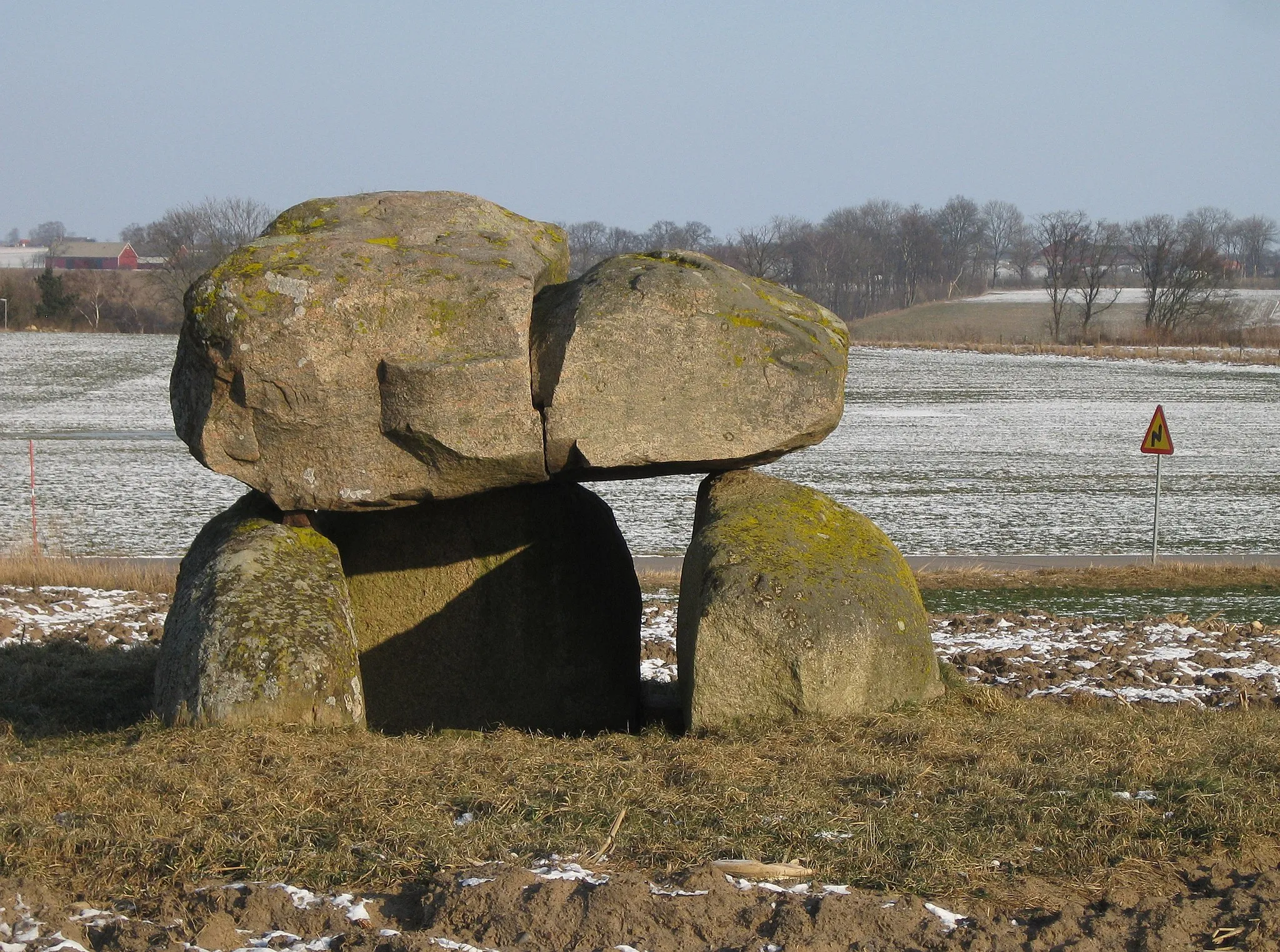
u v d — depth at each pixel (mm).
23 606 21188
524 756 11398
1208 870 8875
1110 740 11562
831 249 190875
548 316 13547
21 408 66375
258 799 9906
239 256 13531
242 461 13430
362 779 10406
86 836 9281
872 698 12758
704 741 11969
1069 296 198875
